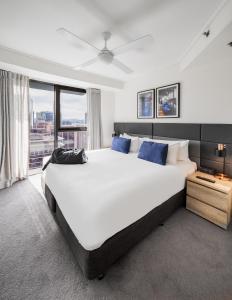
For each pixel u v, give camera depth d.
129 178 1.87
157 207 1.93
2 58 2.54
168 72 3.26
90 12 1.70
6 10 1.69
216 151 2.31
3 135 3.02
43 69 3.01
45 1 1.56
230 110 2.40
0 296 1.20
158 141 3.02
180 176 2.30
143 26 1.92
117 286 1.29
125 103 4.37
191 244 1.73
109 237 1.36
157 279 1.35
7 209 2.37
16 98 3.20
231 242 1.76
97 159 2.81
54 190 2.00
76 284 1.30
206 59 2.42
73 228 1.45
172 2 1.55
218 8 1.60
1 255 1.56
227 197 1.92
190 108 2.92
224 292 1.25
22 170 3.42
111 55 2.05
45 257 1.54
